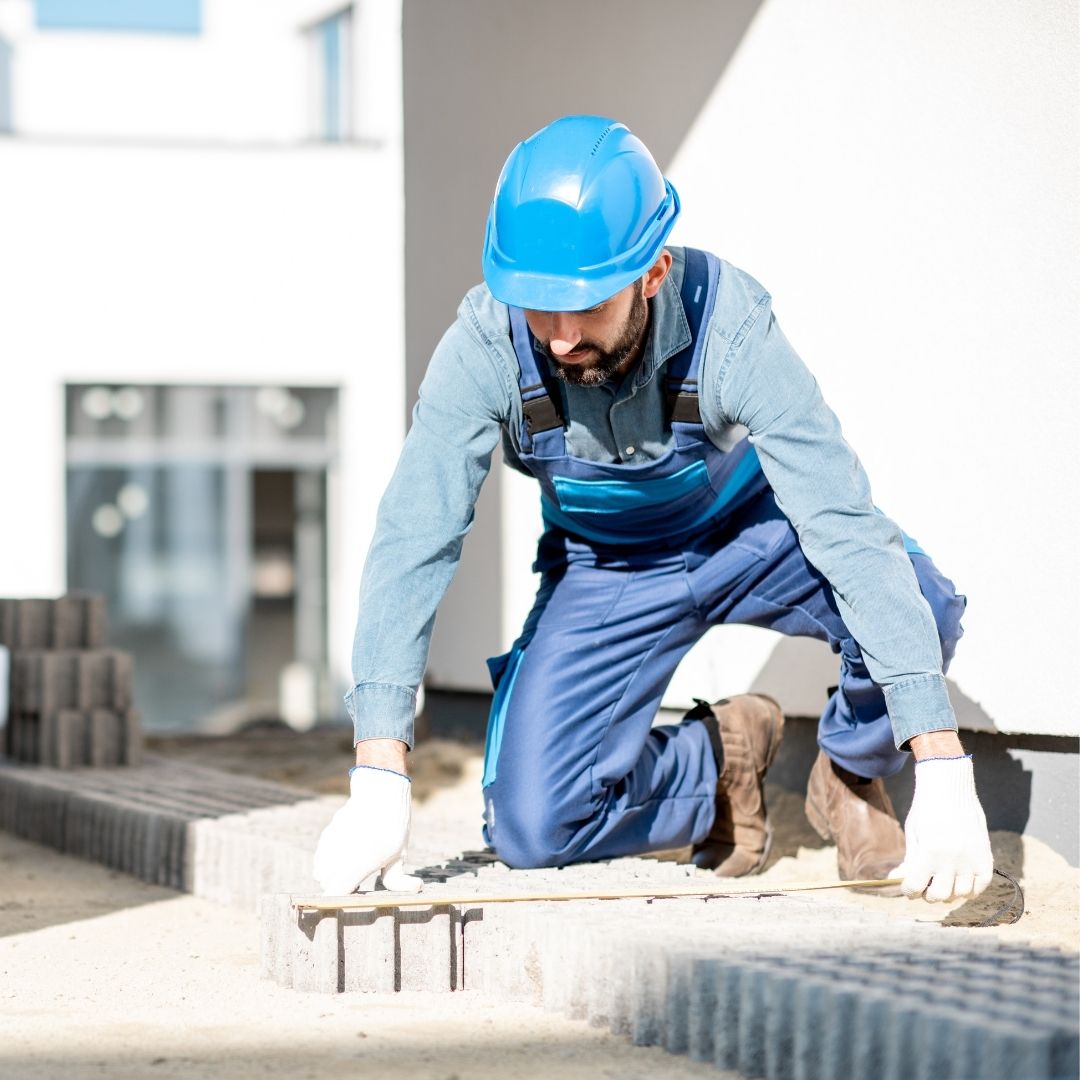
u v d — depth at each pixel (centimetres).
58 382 1382
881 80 484
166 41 1642
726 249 567
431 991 313
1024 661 425
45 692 657
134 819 495
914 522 472
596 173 323
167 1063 255
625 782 374
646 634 376
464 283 746
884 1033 232
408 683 324
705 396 337
